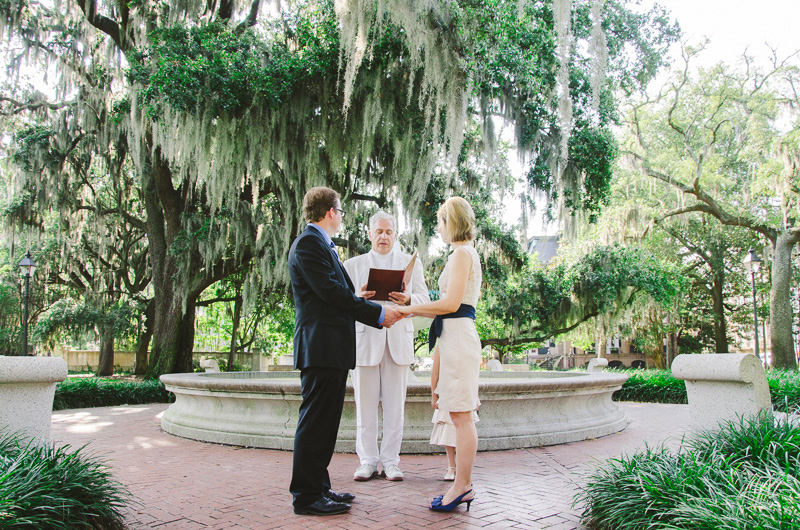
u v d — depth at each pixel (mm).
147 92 11250
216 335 32062
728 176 26875
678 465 2992
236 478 4105
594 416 6297
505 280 17156
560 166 12742
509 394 5434
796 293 27859
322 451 3166
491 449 5219
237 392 5738
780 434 3256
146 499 3504
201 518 3088
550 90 12188
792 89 21859
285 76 10938
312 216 3400
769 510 2195
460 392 3145
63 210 17734
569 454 5023
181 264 14367
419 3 9203
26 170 16156
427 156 11953
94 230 20656
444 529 2867
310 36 11305
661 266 19938
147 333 22453
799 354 29453
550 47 11500
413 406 5254
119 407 10555
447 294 3166
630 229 23234
